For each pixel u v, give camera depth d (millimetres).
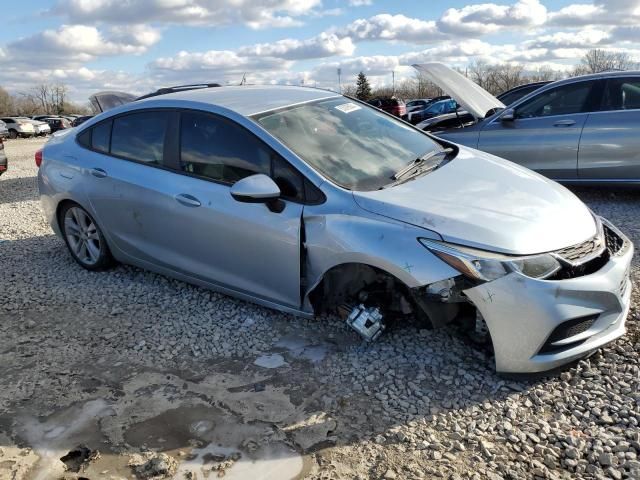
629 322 3504
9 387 3238
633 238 5180
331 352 3400
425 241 2959
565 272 2885
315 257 3324
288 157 3459
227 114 3791
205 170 3844
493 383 2992
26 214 7754
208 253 3883
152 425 2826
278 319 3844
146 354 3537
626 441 2500
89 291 4578
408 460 2484
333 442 2627
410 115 25500
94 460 2596
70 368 3422
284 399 2975
